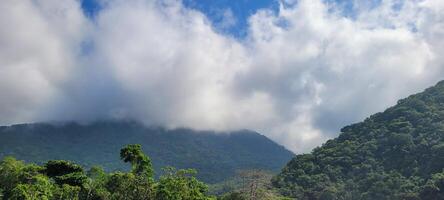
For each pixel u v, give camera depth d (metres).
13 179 60.91
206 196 76.06
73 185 64.25
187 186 68.94
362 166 141.88
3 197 58.41
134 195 63.38
